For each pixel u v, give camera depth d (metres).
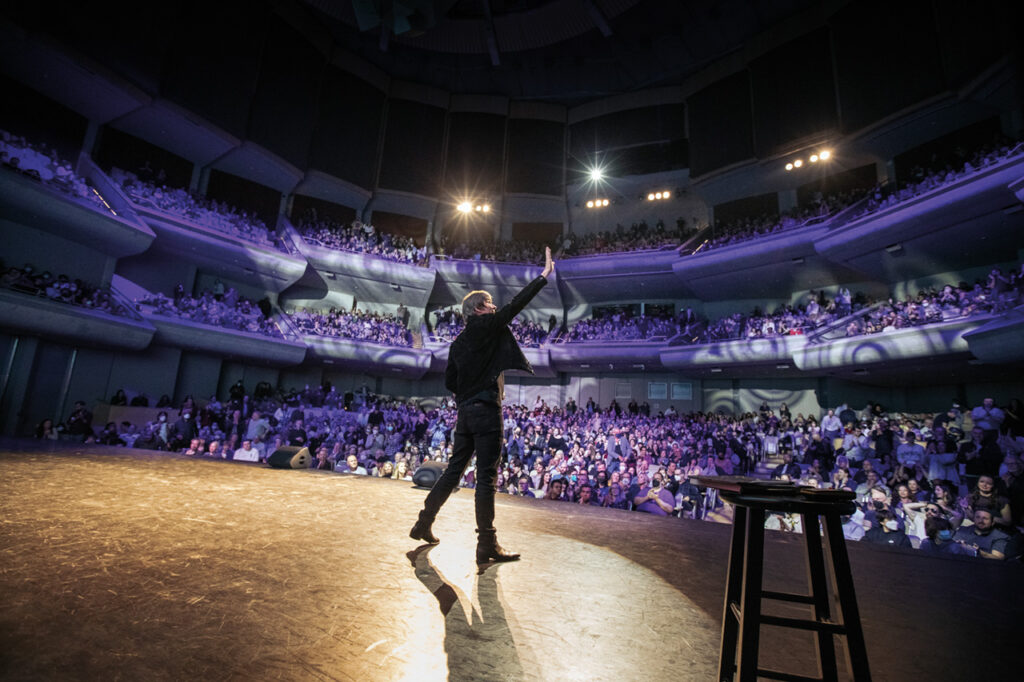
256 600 1.58
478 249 26.86
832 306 19.03
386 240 25.86
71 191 15.89
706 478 1.38
